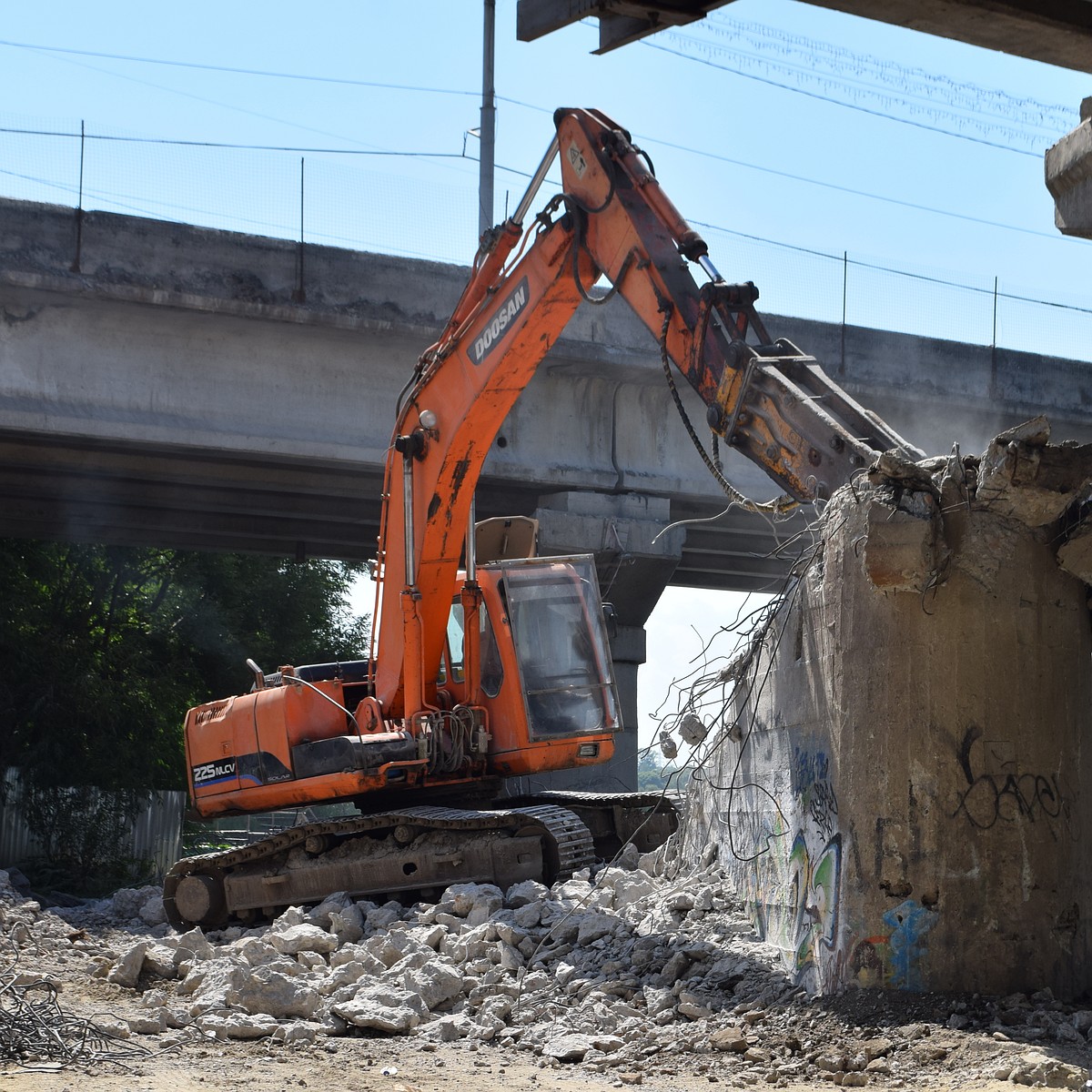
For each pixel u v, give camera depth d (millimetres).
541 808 13906
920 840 8547
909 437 24078
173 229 19016
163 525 24500
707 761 11891
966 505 8695
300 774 14578
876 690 8750
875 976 8508
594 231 12219
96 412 18891
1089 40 7102
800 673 9641
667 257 11320
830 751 9047
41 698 25250
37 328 18750
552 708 14617
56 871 24016
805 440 9797
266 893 14188
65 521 24109
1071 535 8789
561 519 21844
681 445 22781
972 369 23688
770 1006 8898
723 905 10766
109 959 12172
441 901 12383
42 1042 8414
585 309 21266
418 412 14242
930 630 8688
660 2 6664
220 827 38750
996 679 8688
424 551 14211
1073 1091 6863
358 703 15469
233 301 19156
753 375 10266
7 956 12156
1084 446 8531
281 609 34812
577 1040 8766
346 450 20125
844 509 9078
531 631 14781
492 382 13328
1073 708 8906
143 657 28812
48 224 18453
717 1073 7867
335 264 19766
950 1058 7527
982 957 8438
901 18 6871
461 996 10164
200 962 11250
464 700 14758
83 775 25469
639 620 23531
